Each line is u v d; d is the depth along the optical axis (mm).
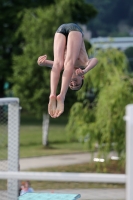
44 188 33219
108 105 40469
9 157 17469
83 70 12961
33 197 14312
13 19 87500
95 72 42406
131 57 81438
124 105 40469
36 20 61094
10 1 89062
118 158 41031
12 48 88188
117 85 40688
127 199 8352
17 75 61125
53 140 65750
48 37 60688
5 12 87625
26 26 61406
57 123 84500
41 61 13430
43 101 59969
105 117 40531
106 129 40375
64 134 71375
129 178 8266
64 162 48844
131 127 8141
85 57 13383
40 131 74000
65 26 13492
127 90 40812
